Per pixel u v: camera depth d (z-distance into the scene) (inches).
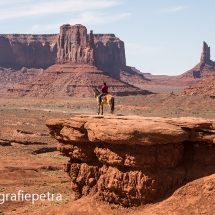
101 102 1699.1
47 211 1606.8
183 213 1371.8
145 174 1435.8
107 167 1534.2
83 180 1638.8
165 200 1425.9
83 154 1619.1
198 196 1400.1
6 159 3523.6
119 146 1466.5
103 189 1541.6
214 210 1348.4
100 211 1514.5
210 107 7667.3
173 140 1408.7
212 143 1433.3
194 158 1467.8
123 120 1481.3
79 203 1585.9
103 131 1464.1
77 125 1582.2
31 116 7362.2
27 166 3213.6
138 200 1456.7
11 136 5167.3
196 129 1424.7
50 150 4387.3
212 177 1412.4
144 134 1402.6
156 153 1430.9
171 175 1444.4
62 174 2891.2
